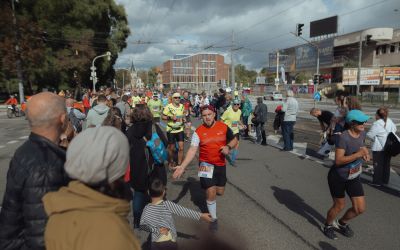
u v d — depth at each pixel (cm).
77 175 141
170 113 855
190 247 420
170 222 354
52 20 3981
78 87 4584
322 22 7188
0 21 2764
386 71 4994
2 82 3884
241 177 767
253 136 1426
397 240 444
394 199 600
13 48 2819
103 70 5112
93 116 681
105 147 144
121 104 1063
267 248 422
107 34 4969
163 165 470
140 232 462
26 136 1467
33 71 3750
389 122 675
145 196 459
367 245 430
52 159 194
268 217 525
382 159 675
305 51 7581
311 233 466
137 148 440
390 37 5803
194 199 620
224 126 466
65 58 3953
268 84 8950
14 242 192
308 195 632
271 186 693
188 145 1234
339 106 785
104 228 133
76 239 132
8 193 190
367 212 539
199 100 2439
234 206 575
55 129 209
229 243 434
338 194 432
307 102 4962
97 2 4372
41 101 203
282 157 983
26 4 3847
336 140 427
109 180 145
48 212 143
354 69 5425
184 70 12812
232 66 3516
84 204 137
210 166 462
